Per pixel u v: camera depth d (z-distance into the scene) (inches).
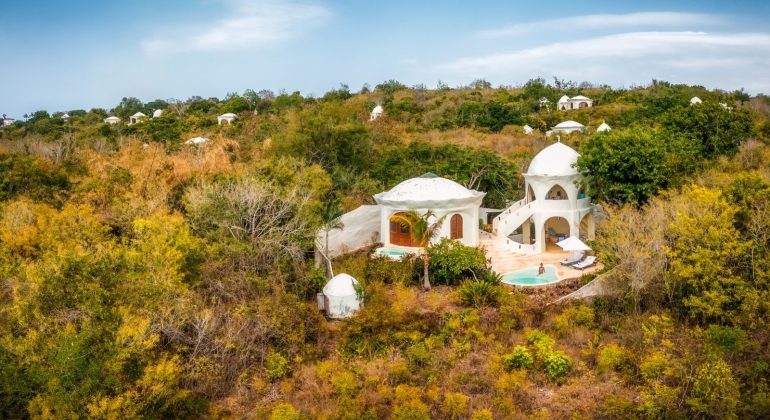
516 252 1258.6
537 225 1263.5
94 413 614.5
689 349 775.1
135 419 645.9
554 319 906.7
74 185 1269.7
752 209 911.7
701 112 1531.7
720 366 684.7
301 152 1838.1
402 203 1231.5
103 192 1192.2
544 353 817.5
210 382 785.6
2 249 917.2
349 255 1192.8
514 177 1692.9
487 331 893.2
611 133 1275.8
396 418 706.2
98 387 640.4
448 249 1075.3
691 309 866.8
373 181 1722.4
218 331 829.2
